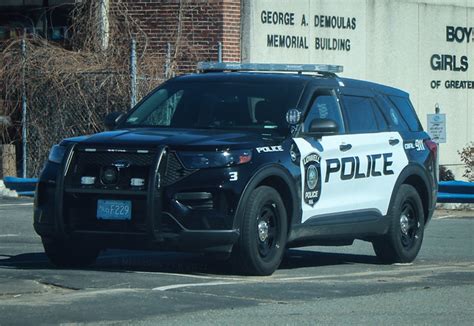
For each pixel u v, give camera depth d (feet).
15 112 88.58
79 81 86.17
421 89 117.80
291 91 47.26
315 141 46.47
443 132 90.02
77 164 42.96
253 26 99.45
